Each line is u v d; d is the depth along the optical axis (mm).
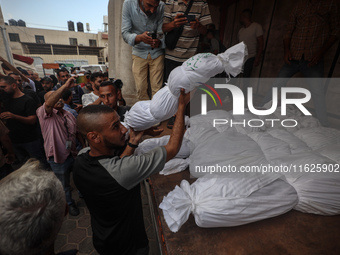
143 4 2396
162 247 1434
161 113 1438
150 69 2828
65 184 2436
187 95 1206
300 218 1341
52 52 30656
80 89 4770
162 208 1271
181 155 1940
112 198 952
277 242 1175
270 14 2562
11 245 482
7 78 2594
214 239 1193
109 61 4656
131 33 2592
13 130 2740
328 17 2121
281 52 2600
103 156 996
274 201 1271
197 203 1224
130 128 1502
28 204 500
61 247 2129
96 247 1231
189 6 2195
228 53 1210
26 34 28453
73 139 2416
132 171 922
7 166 2223
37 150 2953
